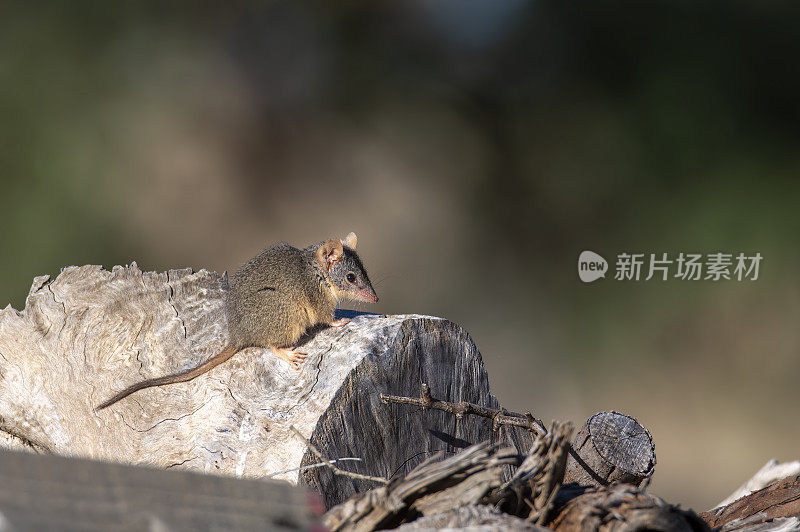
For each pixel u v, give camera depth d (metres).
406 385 4.44
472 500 3.11
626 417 4.60
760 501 4.59
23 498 2.31
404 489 3.12
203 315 5.42
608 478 4.45
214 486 2.56
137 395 4.75
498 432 4.88
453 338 4.69
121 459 4.37
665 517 3.08
